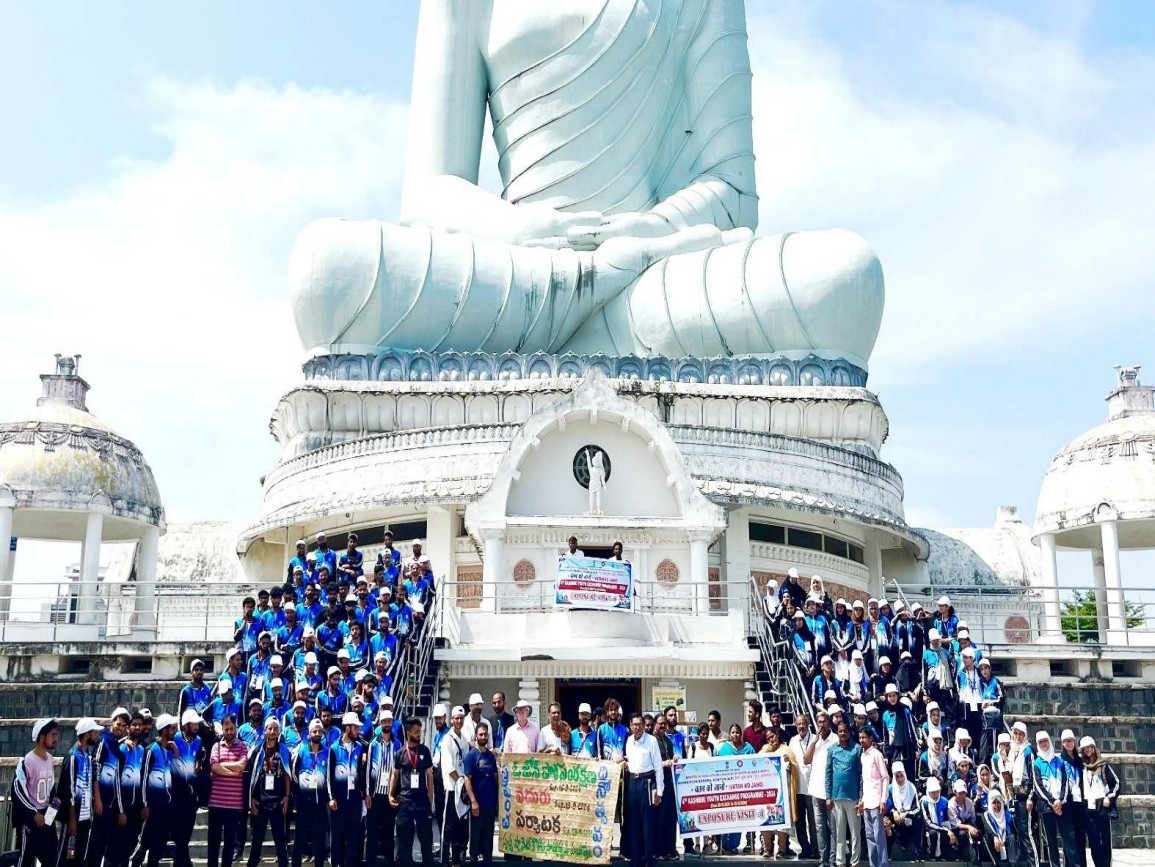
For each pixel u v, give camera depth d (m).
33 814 14.48
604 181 36.81
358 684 17.91
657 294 32.62
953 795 17.69
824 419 30.86
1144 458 29.80
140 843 16.16
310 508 29.25
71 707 23.59
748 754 17.89
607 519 25.34
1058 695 24.75
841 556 30.80
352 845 16.05
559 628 23.05
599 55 37.19
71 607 29.42
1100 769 17.19
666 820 17.39
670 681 23.77
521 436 25.77
